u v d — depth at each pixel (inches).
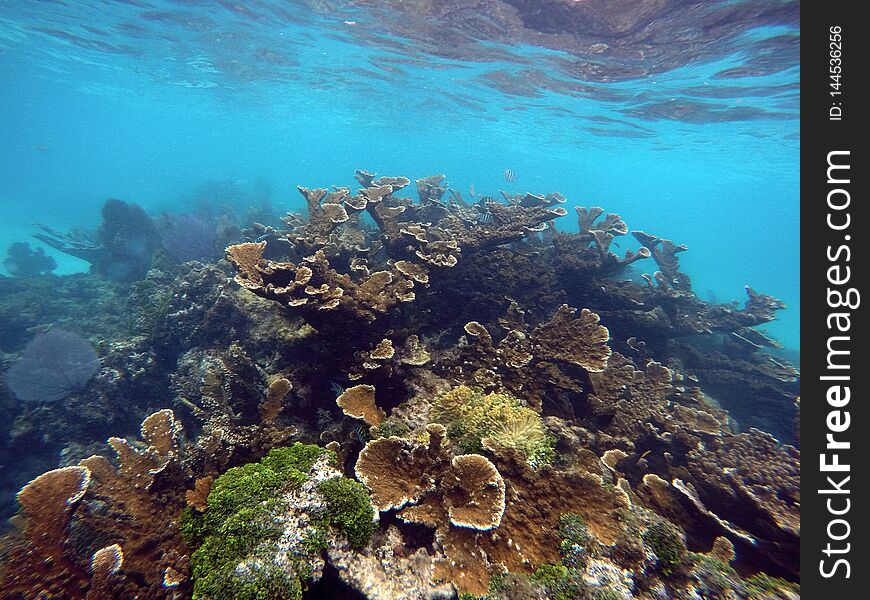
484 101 226.5
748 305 101.0
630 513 33.4
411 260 66.2
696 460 47.2
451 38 138.1
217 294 73.3
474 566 29.6
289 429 41.6
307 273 48.0
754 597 29.5
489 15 115.0
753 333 97.9
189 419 63.6
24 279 140.1
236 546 27.2
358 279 60.1
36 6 159.3
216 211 241.9
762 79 129.9
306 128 542.6
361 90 249.9
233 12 144.9
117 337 89.0
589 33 113.3
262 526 28.0
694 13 95.5
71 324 101.4
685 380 79.6
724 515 41.7
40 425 66.8
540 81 167.8
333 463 34.6
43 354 71.7
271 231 93.4
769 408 80.2
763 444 49.3
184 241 140.3
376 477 33.8
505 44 132.9
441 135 429.1
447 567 29.4
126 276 134.3
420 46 151.9
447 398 43.5
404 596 27.4
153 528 33.3
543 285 78.7
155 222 152.8
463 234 75.6
